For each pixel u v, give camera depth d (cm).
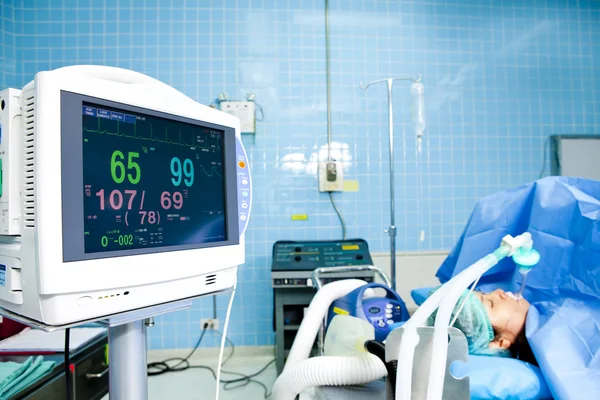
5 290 62
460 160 255
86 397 157
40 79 52
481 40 258
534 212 115
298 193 245
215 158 79
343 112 248
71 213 54
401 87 251
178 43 240
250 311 241
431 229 251
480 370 85
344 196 246
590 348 85
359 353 101
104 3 238
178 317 238
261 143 244
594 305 100
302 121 246
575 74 265
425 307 70
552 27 263
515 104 260
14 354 148
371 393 94
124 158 63
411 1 253
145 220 65
